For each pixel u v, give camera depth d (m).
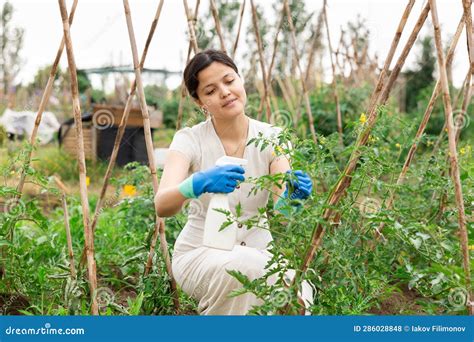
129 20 2.48
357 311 2.18
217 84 2.24
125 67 6.45
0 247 2.81
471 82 2.80
